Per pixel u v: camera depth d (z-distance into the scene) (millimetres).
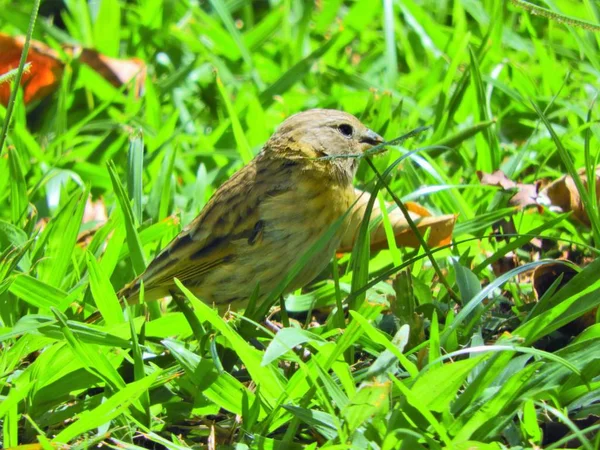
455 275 8391
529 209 10000
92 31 15148
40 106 13812
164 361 7895
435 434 6305
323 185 9188
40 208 11047
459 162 11766
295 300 9188
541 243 9742
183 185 12039
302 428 7031
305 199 9078
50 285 8445
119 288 9555
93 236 9641
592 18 11688
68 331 6945
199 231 9172
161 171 10758
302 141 9336
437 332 6844
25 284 8328
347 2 16656
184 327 8070
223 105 13461
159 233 9461
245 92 13344
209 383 6977
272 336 7461
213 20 15383
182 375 7277
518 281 9320
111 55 14891
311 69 14156
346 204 9359
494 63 13688
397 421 6238
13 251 8461
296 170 9164
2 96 13414
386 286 8805
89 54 14023
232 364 7898
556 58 14344
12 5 16297
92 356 7051
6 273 8258
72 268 9359
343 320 7977
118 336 7504
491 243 9812
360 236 8055
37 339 7711
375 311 7566
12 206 9984
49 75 13672
